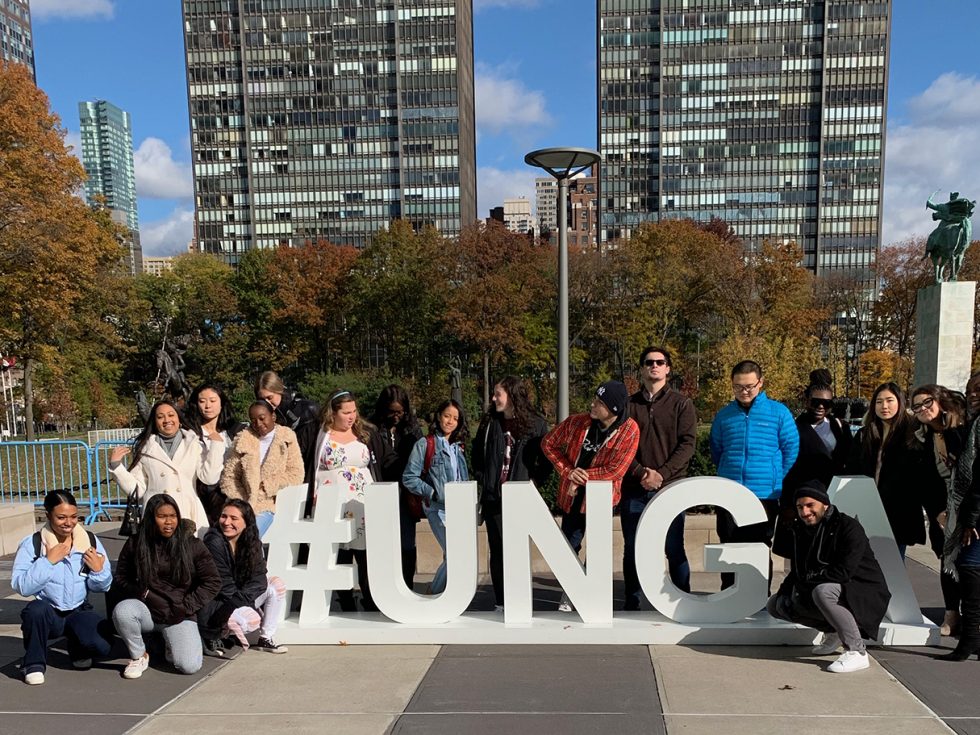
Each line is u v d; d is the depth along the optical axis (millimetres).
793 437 4613
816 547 3947
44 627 3863
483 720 3266
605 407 4477
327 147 102812
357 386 35438
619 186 101062
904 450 4438
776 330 35500
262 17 101562
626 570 4836
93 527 8352
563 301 9141
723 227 63031
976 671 3801
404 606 4504
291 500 4602
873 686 3615
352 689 3688
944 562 4062
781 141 97125
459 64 101562
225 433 5602
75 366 35375
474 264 42469
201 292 48219
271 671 3980
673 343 40125
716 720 3232
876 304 43406
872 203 95250
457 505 4445
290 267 47156
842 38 94812
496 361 41156
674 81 98875
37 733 3223
